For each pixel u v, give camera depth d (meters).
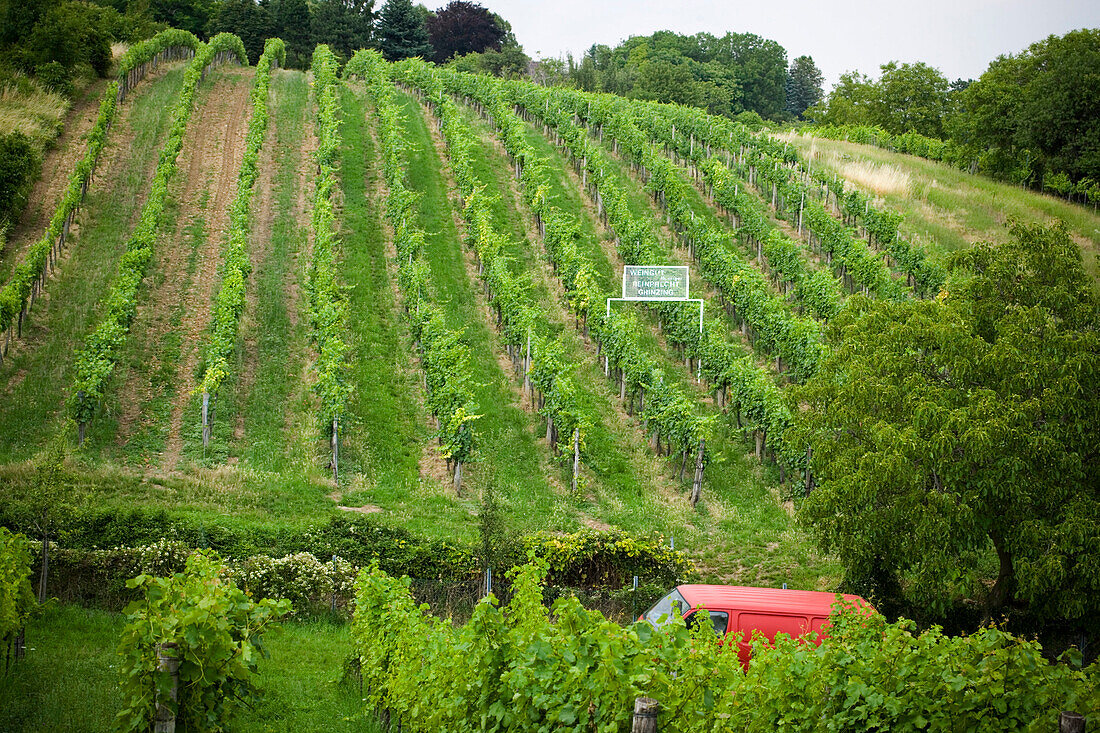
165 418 25.75
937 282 39.09
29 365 27.02
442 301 35.00
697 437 25.08
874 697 6.62
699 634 8.86
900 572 19.33
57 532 17.23
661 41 135.25
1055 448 16.73
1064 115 58.88
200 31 90.38
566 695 7.02
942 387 18.34
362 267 36.81
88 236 35.66
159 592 7.54
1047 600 17.03
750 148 56.47
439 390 26.47
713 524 24.28
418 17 99.88
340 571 17.61
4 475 21.09
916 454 17.36
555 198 45.53
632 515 24.28
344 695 12.77
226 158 45.53
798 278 37.69
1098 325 18.88
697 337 31.36
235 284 30.64
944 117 87.69
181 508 21.28
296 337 31.50
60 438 22.95
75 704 10.67
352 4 98.19
